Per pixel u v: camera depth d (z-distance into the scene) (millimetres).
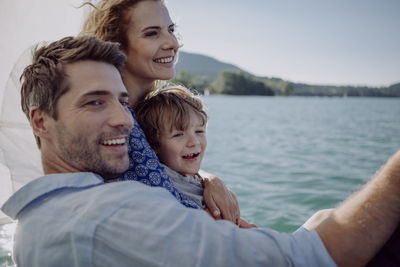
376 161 10953
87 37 1254
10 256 2154
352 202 1006
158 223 998
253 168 9875
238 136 18531
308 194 6707
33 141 2068
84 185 1146
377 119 31422
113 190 1084
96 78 1211
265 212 5598
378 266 959
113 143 1241
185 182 1965
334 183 7746
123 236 995
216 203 1908
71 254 1031
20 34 2529
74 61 1210
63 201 1112
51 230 1075
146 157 1589
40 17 2580
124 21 1964
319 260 957
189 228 989
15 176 2047
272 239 988
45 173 1302
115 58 1286
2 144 2018
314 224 1226
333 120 30109
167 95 2080
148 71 2025
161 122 2006
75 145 1215
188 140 2004
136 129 1662
